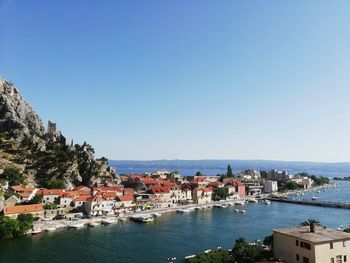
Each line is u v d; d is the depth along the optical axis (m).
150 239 127.62
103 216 169.38
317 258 59.84
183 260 100.88
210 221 167.25
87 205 180.25
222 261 87.06
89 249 112.81
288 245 66.31
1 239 121.56
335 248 61.72
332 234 66.56
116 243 121.19
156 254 107.81
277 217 181.12
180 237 131.25
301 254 62.91
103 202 183.62
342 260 61.81
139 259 102.56
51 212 166.25
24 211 154.50
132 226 152.88
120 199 195.62
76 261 100.06
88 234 135.12
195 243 121.94
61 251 109.75
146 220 163.00
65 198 181.12
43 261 98.94
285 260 67.06
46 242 120.31
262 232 141.00
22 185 199.25
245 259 81.06
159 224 158.38
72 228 145.75
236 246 89.31
